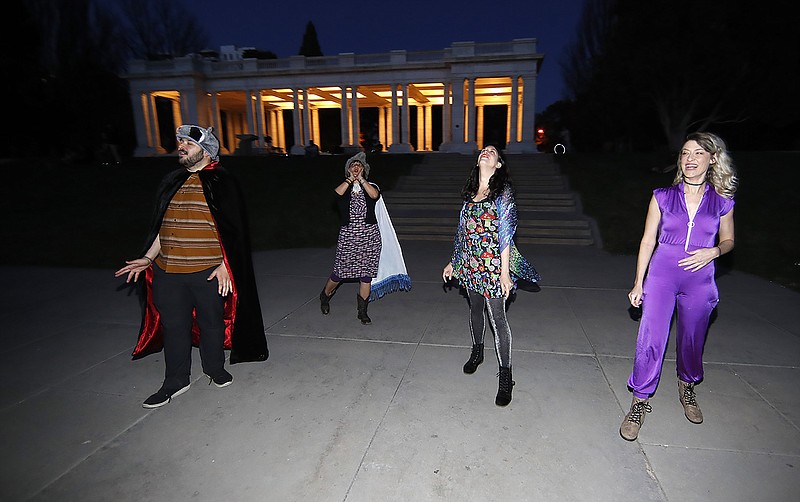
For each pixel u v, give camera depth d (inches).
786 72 684.1
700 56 702.5
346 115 1337.4
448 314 216.5
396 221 482.6
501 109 1835.6
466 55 1168.2
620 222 440.5
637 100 810.8
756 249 335.0
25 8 1105.4
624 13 761.6
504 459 107.7
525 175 681.0
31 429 122.8
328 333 192.5
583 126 1294.3
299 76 1346.0
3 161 828.6
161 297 132.0
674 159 627.8
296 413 129.3
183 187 132.3
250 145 1181.1
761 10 658.2
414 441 115.2
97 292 264.7
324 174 727.7
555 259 342.0
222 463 107.9
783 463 104.7
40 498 96.9
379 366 159.5
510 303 232.1
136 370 158.9
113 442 116.5
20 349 178.4
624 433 114.7
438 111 1850.4
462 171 747.4
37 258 358.9
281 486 100.0
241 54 1712.6
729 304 225.9
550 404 132.3
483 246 132.0
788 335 183.8
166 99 1615.4
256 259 357.1
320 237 439.8
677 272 111.2
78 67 1328.7
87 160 843.4
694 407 123.6
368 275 196.4
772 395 135.6
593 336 185.9
